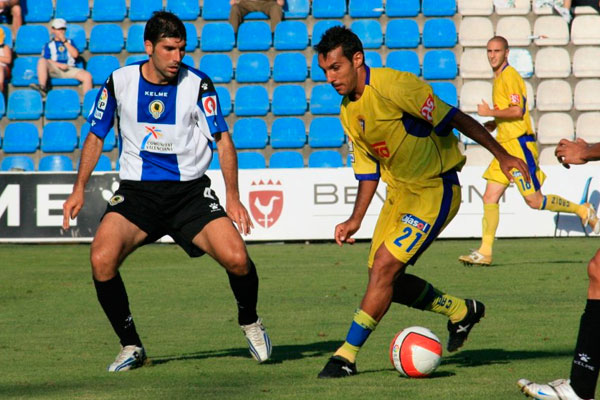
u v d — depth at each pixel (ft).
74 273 132.87
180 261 150.71
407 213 58.54
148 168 61.87
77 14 238.07
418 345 56.08
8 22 238.48
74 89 221.87
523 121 129.59
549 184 176.45
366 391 52.03
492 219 128.67
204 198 62.28
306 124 215.10
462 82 220.02
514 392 51.29
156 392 52.60
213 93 62.28
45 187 178.09
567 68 219.82
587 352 45.93
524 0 233.14
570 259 141.90
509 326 79.71
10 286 117.80
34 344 73.87
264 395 51.16
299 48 227.20
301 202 177.27
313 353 67.77
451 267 132.77
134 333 62.08
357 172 62.34
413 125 57.26
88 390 53.72
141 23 235.81
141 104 61.26
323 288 111.14
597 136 208.95
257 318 62.64
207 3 237.86
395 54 222.28
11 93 224.12
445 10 231.50
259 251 164.66
